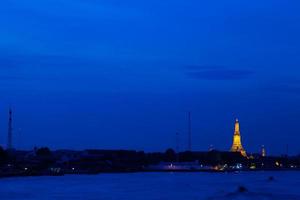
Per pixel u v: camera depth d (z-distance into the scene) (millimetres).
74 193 192375
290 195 169875
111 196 176875
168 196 172500
